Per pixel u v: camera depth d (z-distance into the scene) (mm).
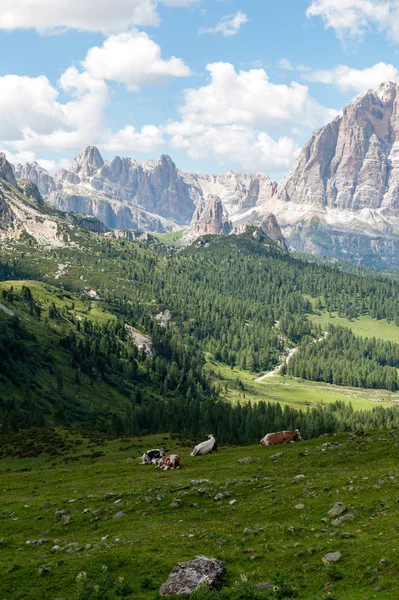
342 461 40875
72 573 22516
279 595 17859
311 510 27750
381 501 26656
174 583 19359
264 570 20469
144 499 36000
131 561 22891
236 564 21578
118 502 36719
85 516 34281
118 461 69375
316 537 23391
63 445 94688
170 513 32312
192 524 29016
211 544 24750
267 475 40000
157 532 27891
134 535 27875
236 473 43344
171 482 42531
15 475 66938
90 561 23438
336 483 32281
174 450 84938
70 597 20203
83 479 56125
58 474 62906
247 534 25438
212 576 19469
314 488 32062
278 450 52656
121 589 20062
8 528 34906
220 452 60312
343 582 18203
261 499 32000
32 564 24719
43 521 35375
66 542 28812
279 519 27578
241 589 18000
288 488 33438
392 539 21047
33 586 22109
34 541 29625
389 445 42281
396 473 31734
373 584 17531
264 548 22906
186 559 22469
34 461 86438
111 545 26156
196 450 60875
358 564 19266
